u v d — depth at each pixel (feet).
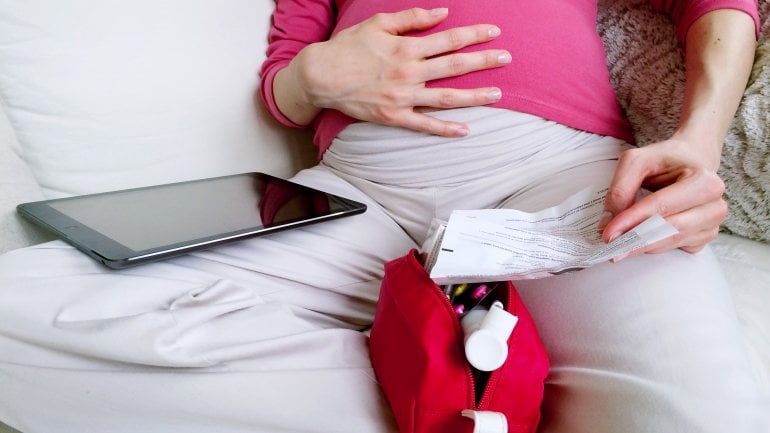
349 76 2.65
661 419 1.65
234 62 3.14
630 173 2.04
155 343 1.77
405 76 2.54
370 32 2.67
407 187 2.75
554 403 1.98
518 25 2.61
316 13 3.35
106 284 1.99
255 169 3.28
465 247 1.94
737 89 2.43
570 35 2.67
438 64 2.53
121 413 1.89
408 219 2.76
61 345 1.84
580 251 1.90
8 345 1.91
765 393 1.84
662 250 2.02
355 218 2.74
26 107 2.51
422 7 2.78
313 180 3.04
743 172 2.67
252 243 2.43
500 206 2.63
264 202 2.63
